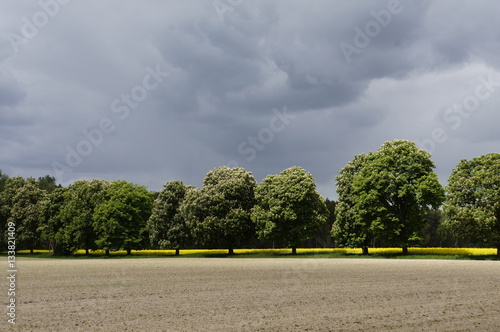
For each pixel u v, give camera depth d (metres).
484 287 20.77
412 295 18.06
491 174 59.47
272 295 18.03
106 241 82.25
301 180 72.75
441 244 122.56
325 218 73.62
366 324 12.64
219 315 13.80
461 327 12.36
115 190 85.44
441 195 61.56
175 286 21.17
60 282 22.94
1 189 127.31
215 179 83.44
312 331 11.82
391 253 66.12
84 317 13.49
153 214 83.50
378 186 63.31
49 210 95.19
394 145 67.31
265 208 75.31
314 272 29.09
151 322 12.80
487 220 56.50
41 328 12.05
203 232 76.12
